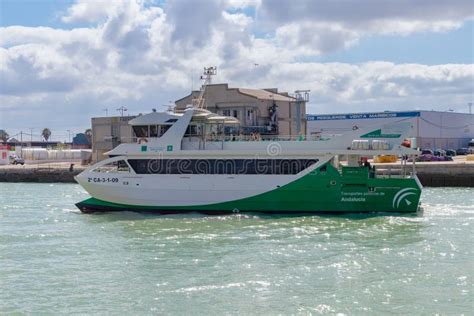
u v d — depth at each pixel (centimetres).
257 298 1944
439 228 3177
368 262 2392
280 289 2034
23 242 2962
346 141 3584
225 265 2381
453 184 6341
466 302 1877
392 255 2520
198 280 2167
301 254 2558
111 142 8800
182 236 3027
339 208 3575
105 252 2689
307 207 3581
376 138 3588
